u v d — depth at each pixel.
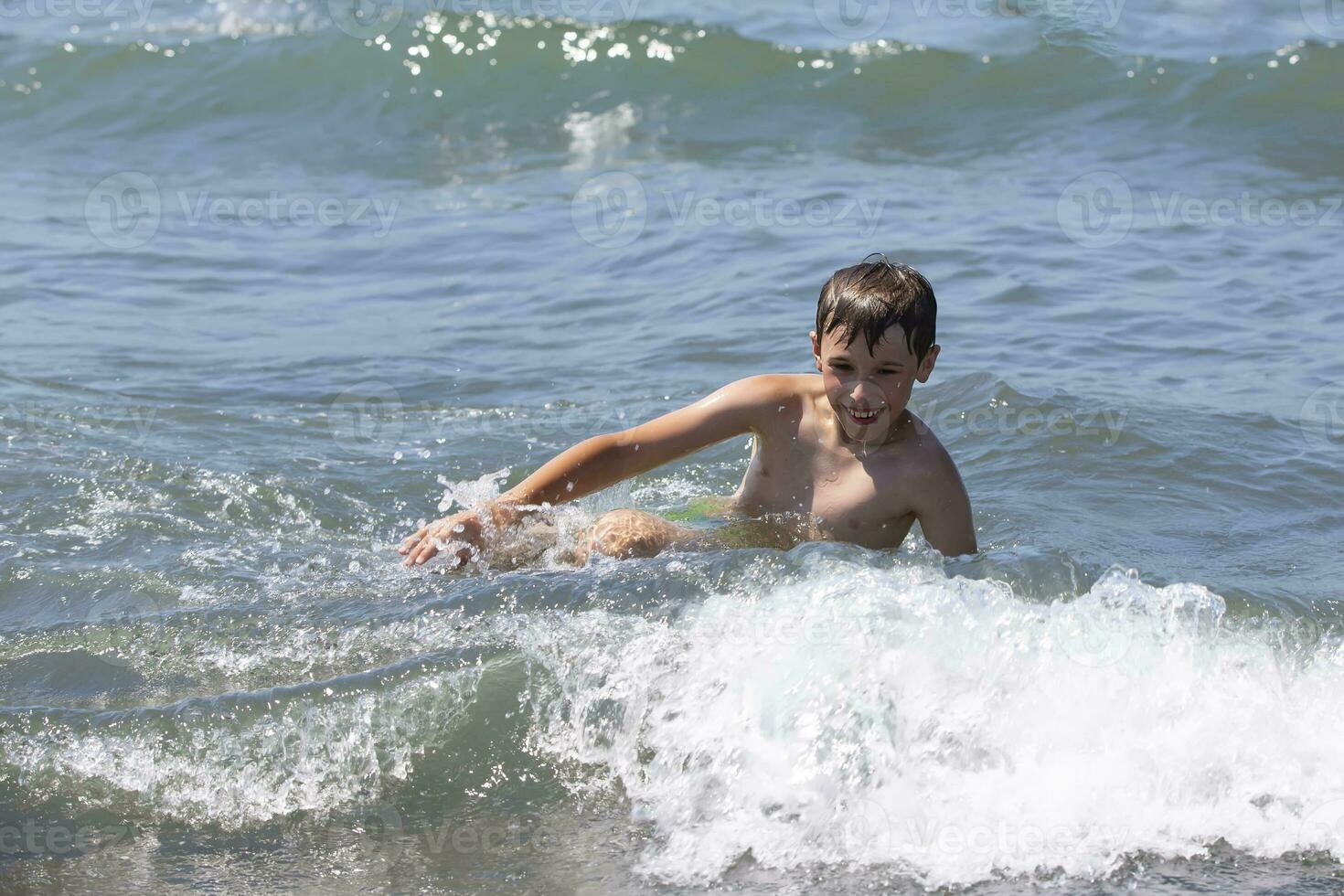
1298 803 10.49
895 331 12.90
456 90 40.72
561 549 13.60
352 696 11.46
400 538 15.38
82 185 35.56
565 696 11.59
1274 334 22.48
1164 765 10.72
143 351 22.77
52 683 12.09
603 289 26.11
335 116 40.47
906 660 11.24
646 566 12.77
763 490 14.04
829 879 9.98
